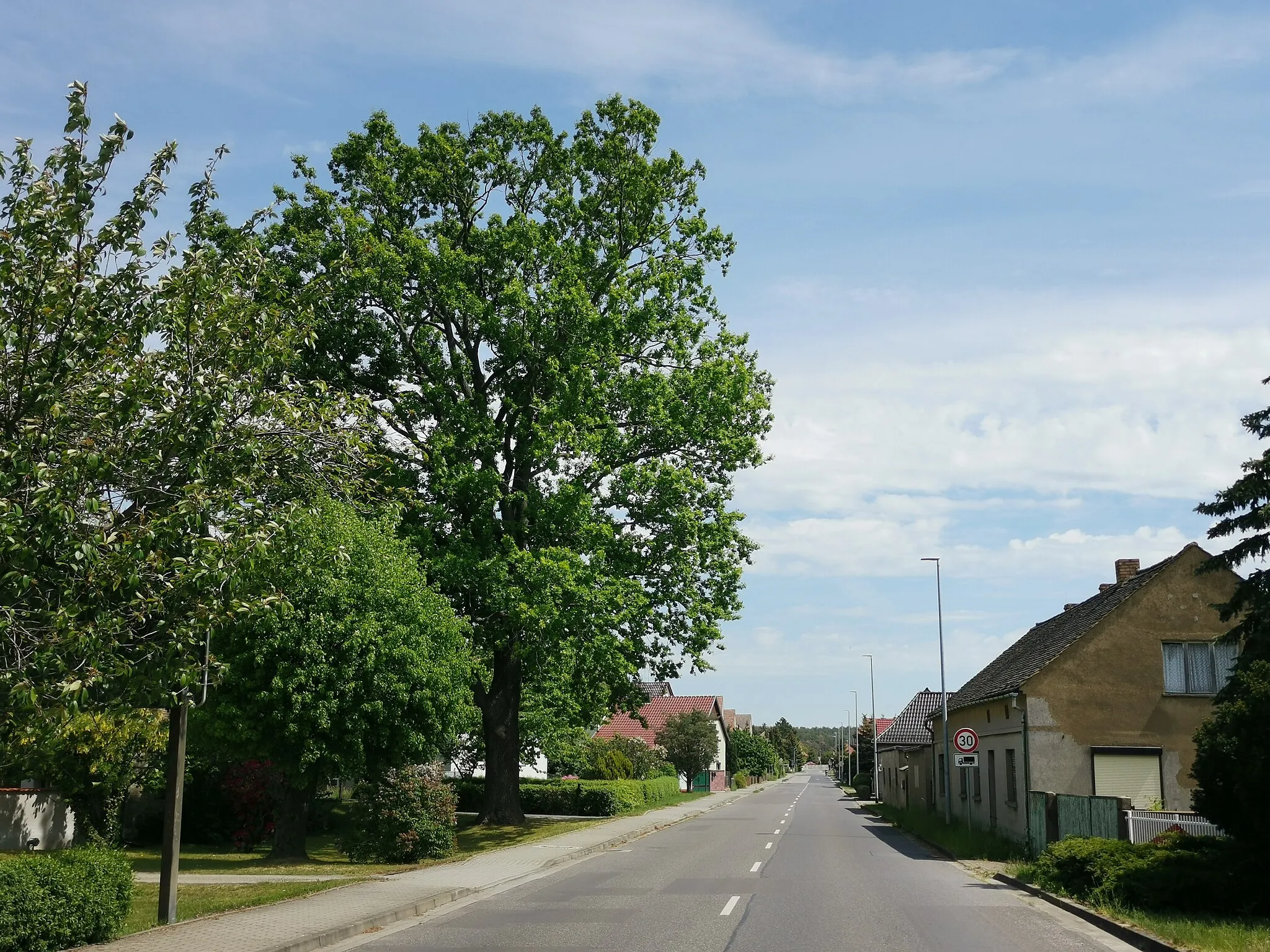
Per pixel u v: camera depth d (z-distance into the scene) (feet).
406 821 74.64
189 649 34.55
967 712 118.32
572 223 104.99
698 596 101.76
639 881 63.00
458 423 96.84
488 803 111.86
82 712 33.81
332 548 40.63
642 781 181.27
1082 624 96.22
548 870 71.36
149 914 45.91
